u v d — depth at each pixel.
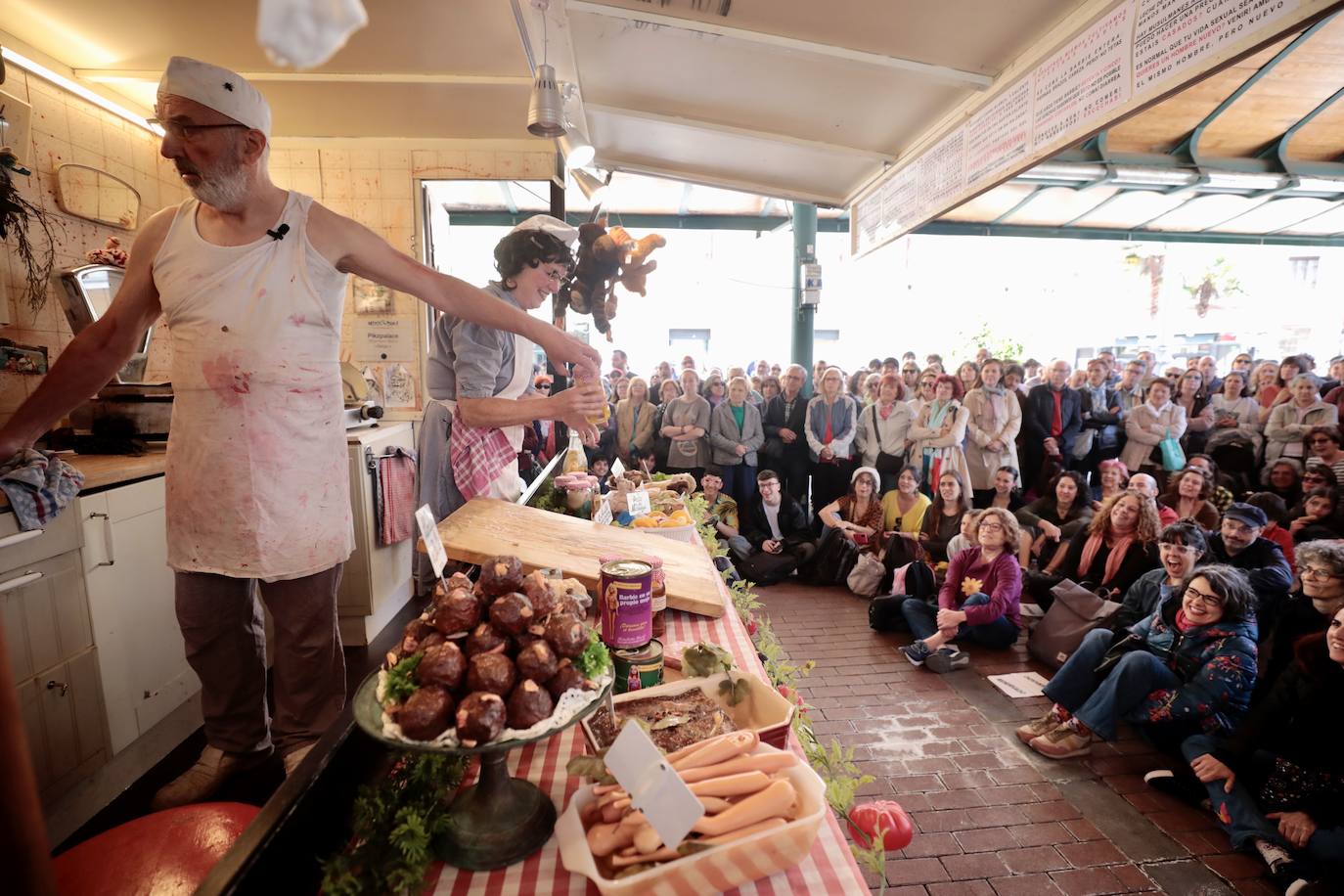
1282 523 4.46
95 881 0.96
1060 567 4.41
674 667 1.36
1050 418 5.85
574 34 2.57
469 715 0.74
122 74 2.97
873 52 2.50
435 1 2.41
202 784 1.63
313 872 0.80
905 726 3.14
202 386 1.41
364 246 1.47
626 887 0.71
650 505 2.54
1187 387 6.70
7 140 2.62
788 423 5.96
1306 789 2.23
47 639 1.94
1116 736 2.86
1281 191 6.69
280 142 4.05
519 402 1.67
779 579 5.18
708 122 3.38
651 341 15.00
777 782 0.83
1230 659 2.67
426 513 1.11
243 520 1.46
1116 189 6.98
